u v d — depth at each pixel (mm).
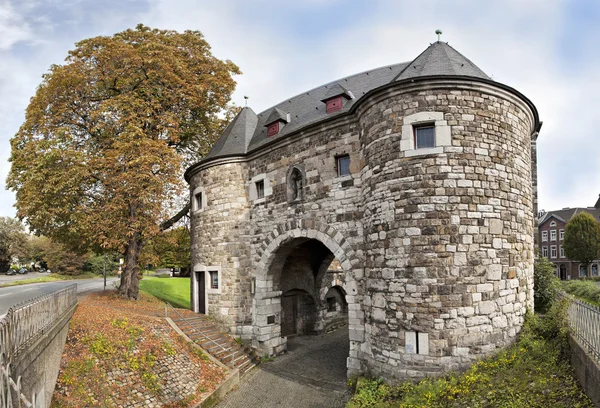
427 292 9094
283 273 17047
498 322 9266
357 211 11672
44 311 7945
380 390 9172
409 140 9703
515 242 9883
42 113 16594
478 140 9586
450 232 9172
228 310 15586
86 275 43688
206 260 16750
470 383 8211
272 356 14789
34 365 6605
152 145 15633
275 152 14727
